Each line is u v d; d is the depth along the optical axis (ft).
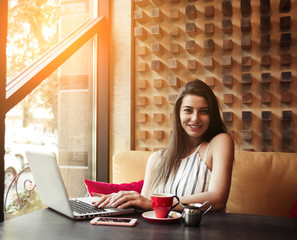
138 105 8.67
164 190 5.17
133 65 8.70
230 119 7.75
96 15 8.75
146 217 3.59
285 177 6.49
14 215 5.43
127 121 8.48
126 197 4.03
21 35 5.77
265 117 7.51
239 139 7.81
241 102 7.82
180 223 3.51
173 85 8.21
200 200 4.20
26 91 5.51
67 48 6.89
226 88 7.95
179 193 4.98
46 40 6.58
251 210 6.53
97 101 8.60
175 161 5.34
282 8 7.50
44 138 6.42
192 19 8.27
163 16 8.52
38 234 3.15
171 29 8.45
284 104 7.52
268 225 3.40
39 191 4.40
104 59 8.60
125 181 7.36
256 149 7.68
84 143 8.09
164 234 3.10
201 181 4.97
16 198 5.49
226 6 7.79
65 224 3.51
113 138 8.59
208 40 7.95
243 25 7.63
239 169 6.77
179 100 5.36
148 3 8.64
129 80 8.52
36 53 6.25
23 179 5.69
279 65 7.58
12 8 5.51
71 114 7.50
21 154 5.67
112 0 8.76
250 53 7.80
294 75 7.45
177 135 5.41
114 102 8.63
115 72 8.65
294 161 6.62
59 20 7.07
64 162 7.19
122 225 3.42
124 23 8.64
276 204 6.41
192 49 8.06
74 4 7.72
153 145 8.50
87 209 4.02
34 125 6.09
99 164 8.52
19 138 5.63
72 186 7.54
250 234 3.08
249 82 7.62
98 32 8.42
